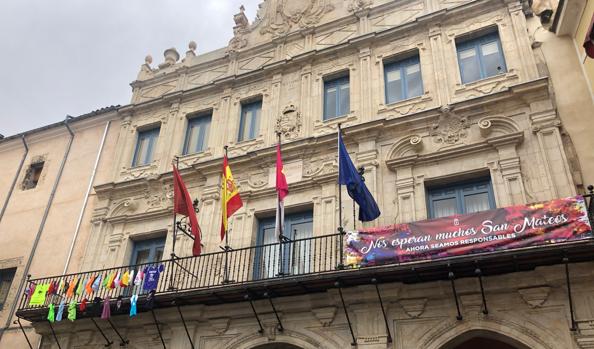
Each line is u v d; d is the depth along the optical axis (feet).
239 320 42.65
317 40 58.54
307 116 53.16
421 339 35.96
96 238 56.03
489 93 44.70
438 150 44.01
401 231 36.58
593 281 33.04
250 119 57.88
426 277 35.91
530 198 38.70
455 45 49.96
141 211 55.88
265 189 50.03
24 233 61.62
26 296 48.65
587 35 34.60
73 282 47.44
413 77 50.88
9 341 52.80
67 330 48.96
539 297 33.88
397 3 55.57
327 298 39.68
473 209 41.42
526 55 45.32
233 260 47.42
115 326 46.83
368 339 37.01
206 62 65.21
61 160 66.08
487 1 49.42
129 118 64.80
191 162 56.95
